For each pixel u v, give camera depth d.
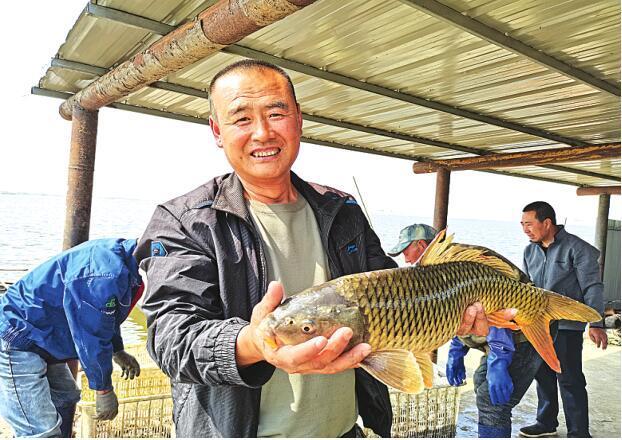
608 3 3.50
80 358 3.68
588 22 3.79
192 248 1.70
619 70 4.65
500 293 2.12
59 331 3.76
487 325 1.98
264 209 1.86
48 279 3.64
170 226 1.73
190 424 1.70
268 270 1.79
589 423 5.82
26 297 3.63
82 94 5.20
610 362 8.39
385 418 2.01
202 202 1.77
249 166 1.73
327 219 1.92
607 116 6.35
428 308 1.76
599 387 7.12
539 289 2.29
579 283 5.22
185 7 3.78
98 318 3.60
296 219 1.89
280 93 1.71
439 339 1.83
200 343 1.39
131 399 4.52
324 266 1.88
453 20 3.68
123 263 3.67
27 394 3.67
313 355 1.21
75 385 4.39
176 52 3.68
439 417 5.09
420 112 6.53
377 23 4.02
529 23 3.86
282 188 1.86
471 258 2.06
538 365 4.23
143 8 3.85
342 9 3.80
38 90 5.75
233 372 1.35
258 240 1.76
